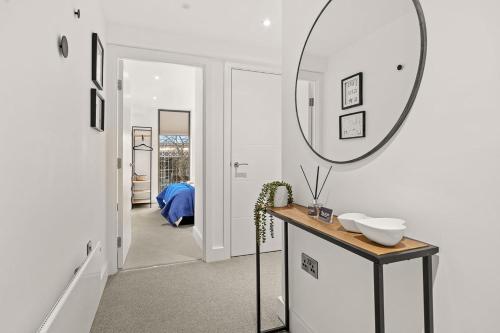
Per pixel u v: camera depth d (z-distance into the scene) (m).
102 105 2.21
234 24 2.66
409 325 0.98
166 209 4.77
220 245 3.04
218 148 3.04
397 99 1.01
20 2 0.81
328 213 1.25
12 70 0.77
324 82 1.45
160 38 2.78
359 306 1.22
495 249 0.74
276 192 1.65
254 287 2.36
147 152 6.66
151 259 3.03
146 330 1.75
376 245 0.90
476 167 0.78
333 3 1.38
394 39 1.03
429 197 0.91
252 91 3.20
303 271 1.65
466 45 0.80
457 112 0.82
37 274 0.94
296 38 1.74
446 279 0.85
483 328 0.76
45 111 1.01
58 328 0.93
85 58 1.67
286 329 1.78
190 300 2.13
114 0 2.25
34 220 0.92
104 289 2.31
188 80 5.29
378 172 1.12
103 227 2.37
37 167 0.94
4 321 0.73
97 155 2.08
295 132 1.76
